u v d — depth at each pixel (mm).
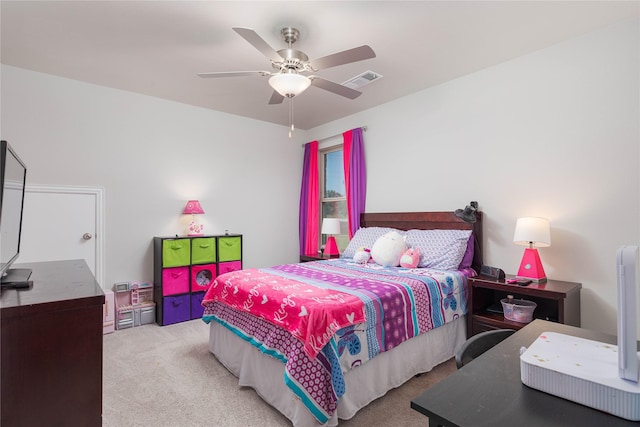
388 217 3889
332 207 4965
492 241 3088
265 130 4824
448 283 2648
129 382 2352
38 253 3201
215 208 4348
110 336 3277
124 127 3674
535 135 2809
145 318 3648
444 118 3436
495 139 3057
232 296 2441
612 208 2428
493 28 2432
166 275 3625
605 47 2451
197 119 4188
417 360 2385
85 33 2484
